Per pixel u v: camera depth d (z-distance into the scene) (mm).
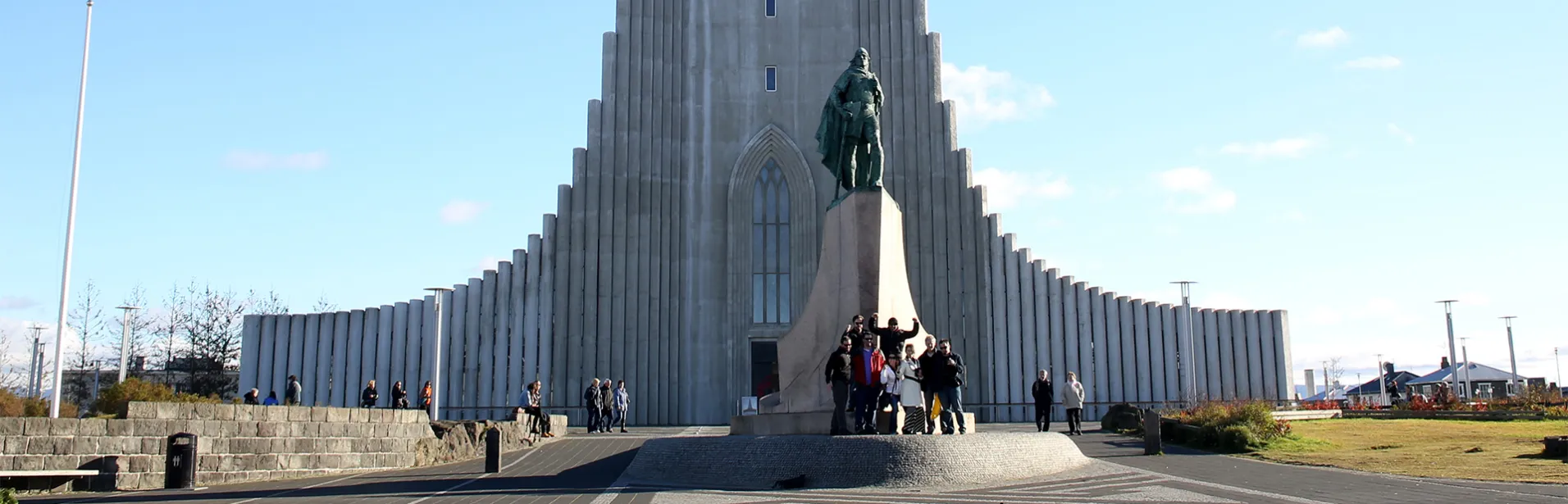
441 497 14984
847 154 19906
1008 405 38875
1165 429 23984
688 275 40781
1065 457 17500
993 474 15617
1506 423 27594
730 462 16109
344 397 39625
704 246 41000
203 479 18859
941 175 41188
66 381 49125
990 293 40656
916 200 41094
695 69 42094
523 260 40312
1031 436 17016
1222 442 21969
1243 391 40281
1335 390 85562
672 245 40812
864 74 20297
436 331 32906
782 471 15344
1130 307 40750
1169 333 40562
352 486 17328
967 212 40906
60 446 17500
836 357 16250
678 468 16828
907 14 42250
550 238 40406
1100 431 27984
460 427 23969
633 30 42062
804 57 42250
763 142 41531
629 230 40500
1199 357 40500
